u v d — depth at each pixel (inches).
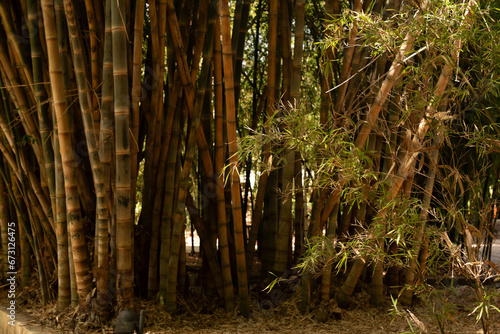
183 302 109.5
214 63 108.3
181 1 111.3
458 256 66.1
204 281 116.9
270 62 111.4
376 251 70.4
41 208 116.5
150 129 107.4
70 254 104.2
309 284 106.1
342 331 98.4
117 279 97.4
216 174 109.7
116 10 89.6
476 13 61.9
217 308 111.2
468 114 107.9
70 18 94.0
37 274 126.8
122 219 95.3
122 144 93.1
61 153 98.7
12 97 113.7
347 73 103.0
